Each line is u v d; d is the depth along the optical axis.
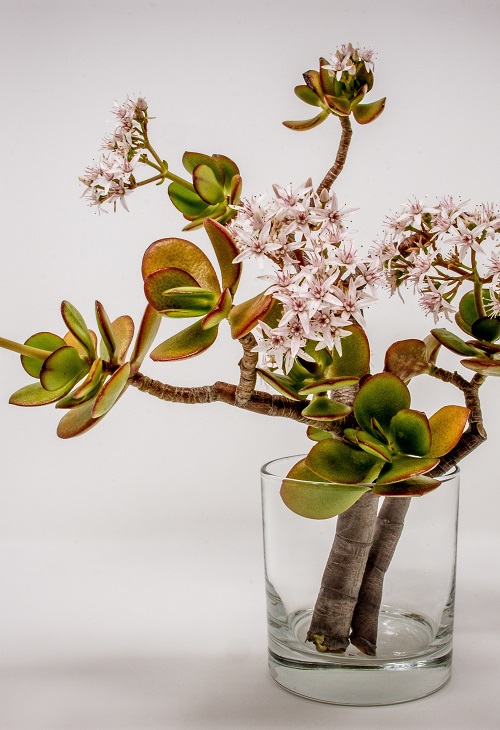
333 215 0.63
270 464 0.71
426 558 0.69
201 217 0.71
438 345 0.71
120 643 0.78
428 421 0.66
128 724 0.69
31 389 0.65
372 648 0.69
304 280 0.64
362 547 0.68
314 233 0.65
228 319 0.63
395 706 0.69
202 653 0.77
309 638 0.69
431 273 0.68
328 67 0.70
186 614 0.83
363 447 0.65
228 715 0.69
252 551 0.95
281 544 0.69
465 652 0.76
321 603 0.69
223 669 0.74
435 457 0.66
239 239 0.62
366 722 0.68
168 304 0.63
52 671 0.75
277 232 0.63
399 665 0.69
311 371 0.66
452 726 0.67
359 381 0.67
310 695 0.70
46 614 0.83
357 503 0.68
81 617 0.82
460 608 0.82
